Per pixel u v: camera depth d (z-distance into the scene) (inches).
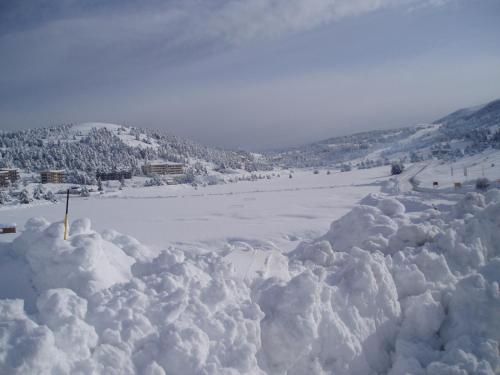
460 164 2529.5
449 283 229.3
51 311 146.6
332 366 176.1
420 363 177.8
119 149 5610.2
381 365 189.3
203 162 6161.4
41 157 4744.1
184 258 241.3
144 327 154.3
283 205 1378.0
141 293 171.6
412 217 375.9
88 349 138.3
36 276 195.9
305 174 5093.5
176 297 172.2
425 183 1684.3
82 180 3740.2
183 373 141.6
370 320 196.9
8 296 186.4
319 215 1027.9
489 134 4419.3
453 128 7524.6
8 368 119.0
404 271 229.3
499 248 272.5
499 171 1729.8
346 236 341.1
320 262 276.5
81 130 7066.9
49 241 198.5
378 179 2501.2
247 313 176.6
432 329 200.1
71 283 184.1
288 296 181.6
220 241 707.4
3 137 6023.6
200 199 2003.0
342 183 2488.9
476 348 175.8
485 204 343.0
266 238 701.3
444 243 258.7
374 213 347.9
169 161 5472.4
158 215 1304.1
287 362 169.6
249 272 245.9
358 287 203.3
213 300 180.4
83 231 239.9
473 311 193.8
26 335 128.0
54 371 125.4
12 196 2491.4
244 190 2564.0
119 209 1643.7
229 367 148.7
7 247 231.3
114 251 236.1
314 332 171.6
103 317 155.3
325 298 190.1
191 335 149.0
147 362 141.8
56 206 1987.0
